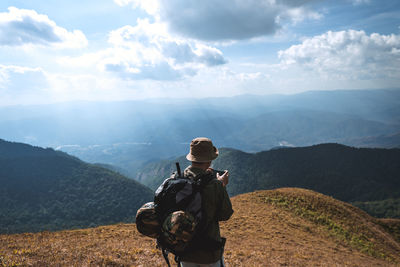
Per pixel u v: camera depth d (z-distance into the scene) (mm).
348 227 25359
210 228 2727
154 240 11367
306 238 19141
